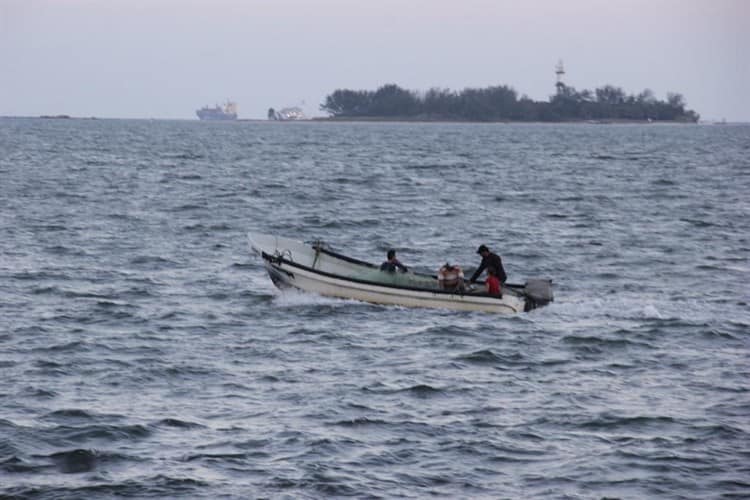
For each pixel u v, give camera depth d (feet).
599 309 372.17
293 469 211.00
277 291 391.04
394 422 239.71
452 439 229.04
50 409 245.04
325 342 317.01
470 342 318.45
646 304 384.47
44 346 306.96
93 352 301.22
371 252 525.34
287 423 237.86
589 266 479.82
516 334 329.11
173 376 277.03
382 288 365.81
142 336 322.96
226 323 342.64
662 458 219.00
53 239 529.04
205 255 487.20
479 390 266.77
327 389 265.54
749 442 228.84
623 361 299.17
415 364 291.79
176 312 358.43
